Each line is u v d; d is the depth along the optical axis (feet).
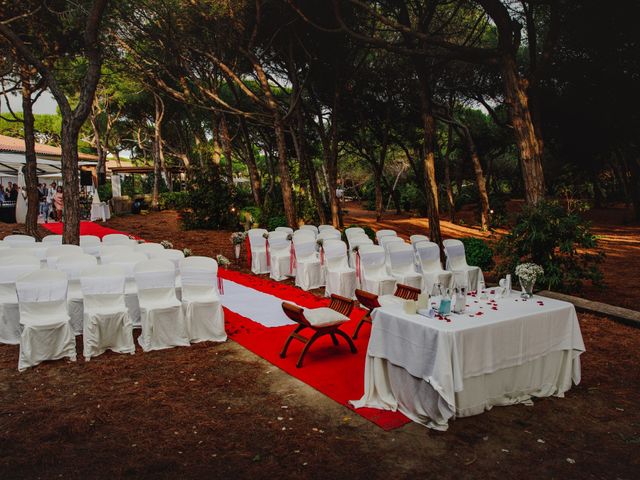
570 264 28.68
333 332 18.79
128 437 12.88
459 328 13.44
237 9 42.50
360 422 13.82
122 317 19.42
